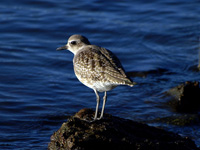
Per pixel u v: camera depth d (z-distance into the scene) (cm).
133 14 2522
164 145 1034
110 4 2641
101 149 1014
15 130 1366
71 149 1005
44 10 2514
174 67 1938
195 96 1589
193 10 2592
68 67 1909
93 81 1105
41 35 2227
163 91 1669
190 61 1991
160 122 1425
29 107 1532
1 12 2441
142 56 2039
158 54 2066
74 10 2536
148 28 2333
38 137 1316
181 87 1598
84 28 2312
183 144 1066
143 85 1745
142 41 2206
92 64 1095
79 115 1152
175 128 1374
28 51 2023
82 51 1162
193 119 1438
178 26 2367
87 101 1603
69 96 1639
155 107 1551
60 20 2381
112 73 1055
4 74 1777
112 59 1095
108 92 1681
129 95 1653
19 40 2153
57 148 1051
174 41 2209
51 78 1783
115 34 2266
